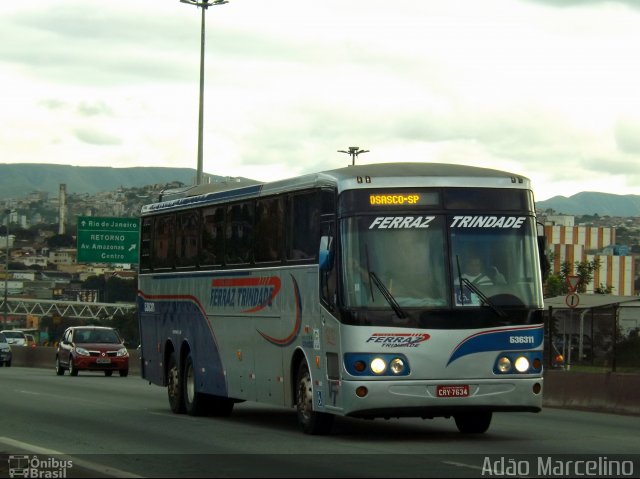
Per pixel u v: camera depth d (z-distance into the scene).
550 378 27.05
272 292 19.72
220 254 22.16
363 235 16.89
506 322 16.91
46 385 35.84
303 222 18.58
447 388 16.64
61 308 116.25
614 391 24.89
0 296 144.00
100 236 55.75
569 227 122.06
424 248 16.94
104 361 44.09
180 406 23.83
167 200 25.77
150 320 26.16
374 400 16.48
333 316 17.02
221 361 21.98
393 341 16.59
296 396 19.03
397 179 17.12
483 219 17.19
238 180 23.80
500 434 18.95
